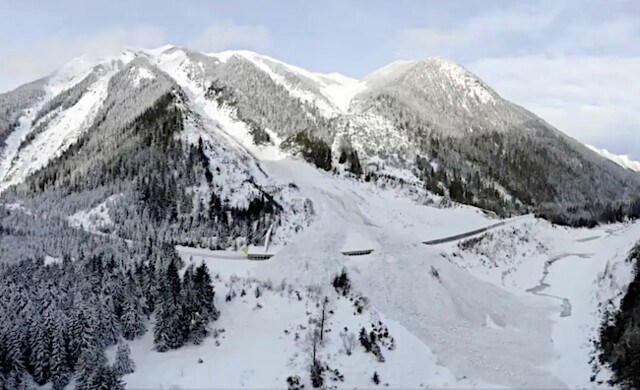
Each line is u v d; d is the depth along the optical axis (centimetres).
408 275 10469
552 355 8931
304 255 10888
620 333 8475
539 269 13125
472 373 8275
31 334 7712
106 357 7931
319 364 8088
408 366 8325
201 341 8781
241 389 7606
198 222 12912
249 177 14112
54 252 10962
